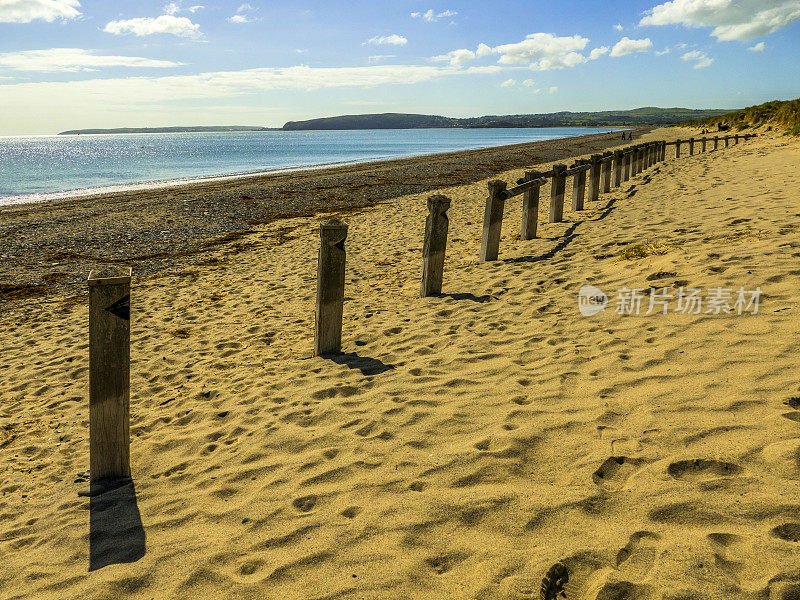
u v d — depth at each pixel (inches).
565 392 137.7
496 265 293.3
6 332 275.0
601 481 100.0
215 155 3004.4
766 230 255.1
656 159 805.9
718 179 500.4
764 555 75.2
